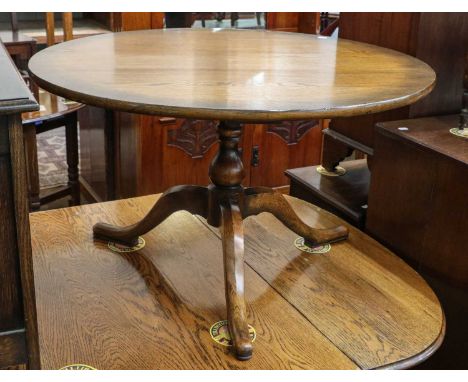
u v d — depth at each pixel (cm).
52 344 117
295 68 128
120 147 235
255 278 143
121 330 123
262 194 142
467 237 135
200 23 232
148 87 107
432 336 124
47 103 212
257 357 116
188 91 105
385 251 156
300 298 135
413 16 159
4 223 90
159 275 143
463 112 150
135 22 221
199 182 242
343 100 101
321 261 151
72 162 242
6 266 92
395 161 153
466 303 138
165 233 164
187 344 119
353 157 278
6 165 87
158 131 227
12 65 101
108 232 157
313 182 191
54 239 158
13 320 96
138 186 231
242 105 97
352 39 184
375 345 120
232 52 145
